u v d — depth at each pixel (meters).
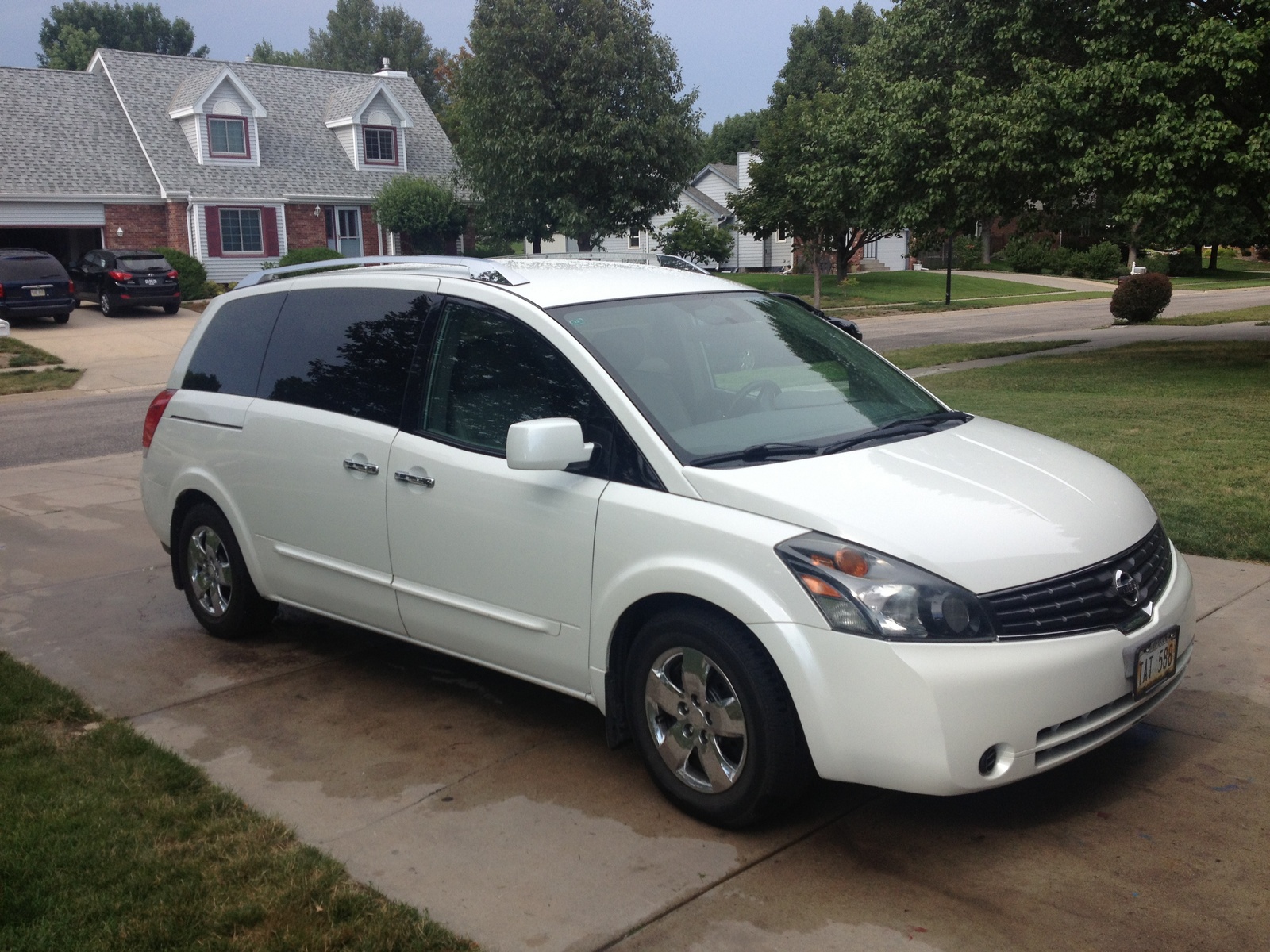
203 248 35.81
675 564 3.44
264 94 40.62
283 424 4.86
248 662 5.20
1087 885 3.12
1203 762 3.83
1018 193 16.33
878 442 3.92
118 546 7.58
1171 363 16.05
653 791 3.80
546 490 3.84
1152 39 13.80
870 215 18.09
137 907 3.03
